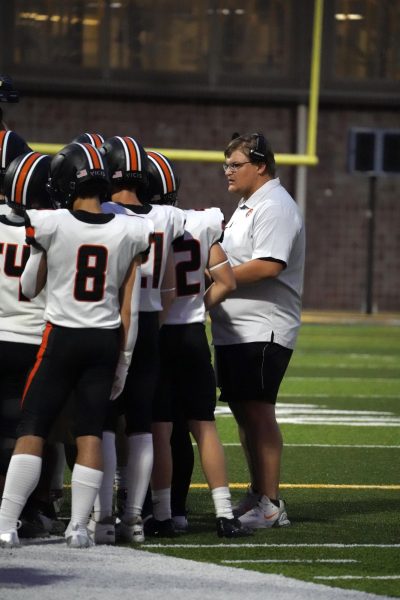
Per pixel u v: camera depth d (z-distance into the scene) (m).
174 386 16.92
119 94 73.81
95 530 15.82
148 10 73.62
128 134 74.31
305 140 75.50
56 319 15.34
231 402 18.22
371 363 47.00
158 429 16.70
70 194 15.56
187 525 17.39
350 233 76.50
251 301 17.81
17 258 16.06
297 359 48.06
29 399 15.36
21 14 72.25
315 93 70.44
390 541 16.69
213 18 74.19
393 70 76.06
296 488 21.66
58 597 12.84
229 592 13.25
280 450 17.88
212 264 16.95
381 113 76.50
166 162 17.00
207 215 16.97
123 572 14.08
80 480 15.38
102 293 15.37
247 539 16.58
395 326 67.25
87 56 73.25
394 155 67.00
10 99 18.45
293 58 75.06
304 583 13.82
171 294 16.58
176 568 14.40
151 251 16.16
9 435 16.36
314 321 67.81
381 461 25.06
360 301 76.94
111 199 16.62
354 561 15.23
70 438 16.03
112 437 15.99
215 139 75.38
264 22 74.75
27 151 17.25
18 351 16.14
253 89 74.75
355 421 31.34
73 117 73.62
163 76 73.94
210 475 16.69
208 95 74.50
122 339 15.55
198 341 16.70
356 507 19.69
